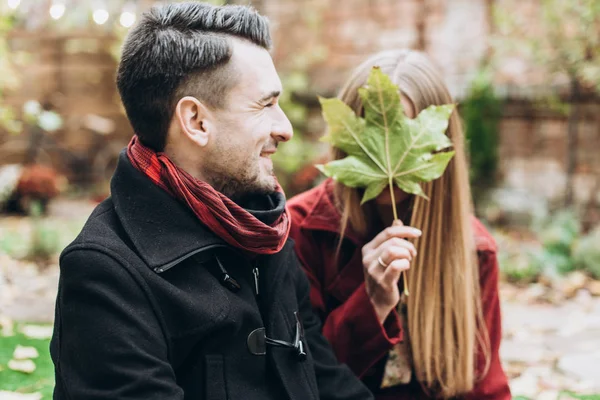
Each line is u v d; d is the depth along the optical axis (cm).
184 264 139
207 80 138
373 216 195
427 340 187
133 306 130
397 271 165
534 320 403
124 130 954
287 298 159
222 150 141
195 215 141
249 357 143
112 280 130
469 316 185
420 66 185
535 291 479
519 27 630
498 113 686
